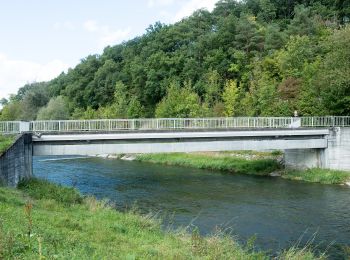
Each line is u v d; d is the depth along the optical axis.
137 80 86.69
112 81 96.88
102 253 11.31
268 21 93.62
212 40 79.69
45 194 22.11
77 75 110.88
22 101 92.75
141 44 107.44
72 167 47.84
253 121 41.06
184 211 25.27
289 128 37.84
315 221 22.92
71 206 19.86
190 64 77.75
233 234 20.22
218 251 13.90
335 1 87.12
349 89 41.97
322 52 59.31
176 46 92.50
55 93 116.88
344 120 42.03
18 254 9.18
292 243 18.83
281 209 25.91
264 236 19.97
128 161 55.97
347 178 36.19
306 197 29.80
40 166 48.62
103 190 32.25
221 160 48.28
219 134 35.53
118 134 32.38
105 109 81.88
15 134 28.33
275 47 69.94
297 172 39.75
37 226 12.81
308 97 46.38
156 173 42.94
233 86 59.22
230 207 26.48
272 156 46.06
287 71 56.47
